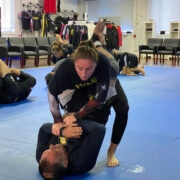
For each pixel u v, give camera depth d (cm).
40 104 543
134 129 401
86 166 260
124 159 303
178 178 264
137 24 1596
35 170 278
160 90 682
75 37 1344
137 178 263
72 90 254
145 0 1571
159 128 407
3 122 431
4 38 1132
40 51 1155
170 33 1475
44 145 271
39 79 823
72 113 258
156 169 281
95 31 266
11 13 1381
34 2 1450
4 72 541
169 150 329
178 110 505
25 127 408
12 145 341
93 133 252
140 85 742
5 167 284
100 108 269
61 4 1598
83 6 1716
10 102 546
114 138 283
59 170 244
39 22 1433
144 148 334
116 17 1658
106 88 244
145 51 1309
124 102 274
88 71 231
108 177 264
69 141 263
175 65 1216
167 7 1520
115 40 1427
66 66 243
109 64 243
